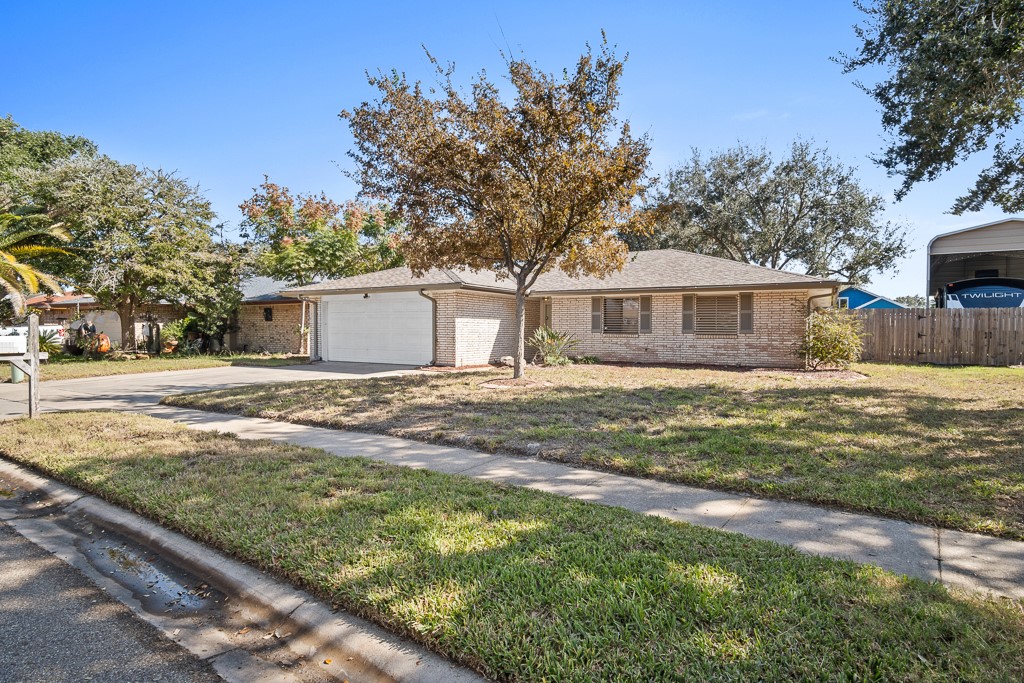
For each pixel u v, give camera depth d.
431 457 6.07
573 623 2.62
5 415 8.88
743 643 2.45
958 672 2.22
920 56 7.34
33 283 16.25
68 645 2.80
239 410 9.13
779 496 4.69
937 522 4.07
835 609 2.72
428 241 11.50
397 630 2.73
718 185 30.70
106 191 18.33
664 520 4.04
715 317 16.47
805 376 12.94
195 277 20.34
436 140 10.11
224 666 2.64
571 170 9.70
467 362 17.09
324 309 19.52
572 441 6.49
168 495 4.59
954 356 15.81
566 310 18.86
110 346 21.83
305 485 4.81
